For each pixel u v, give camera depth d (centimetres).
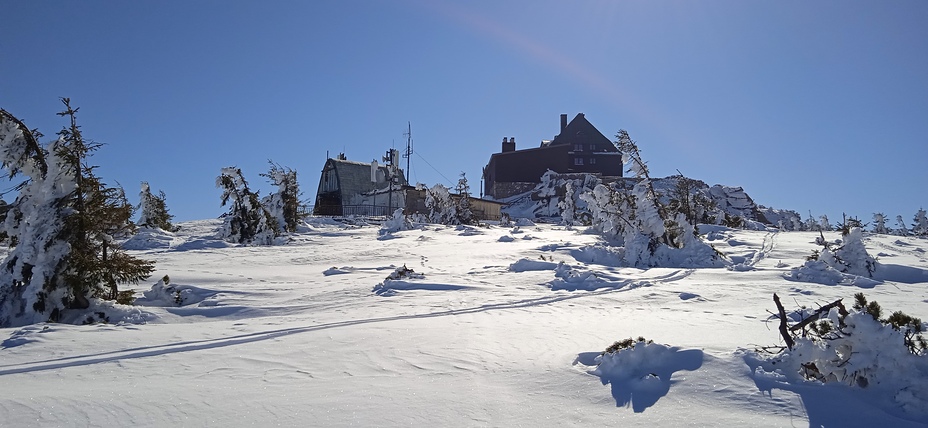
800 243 2338
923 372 473
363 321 931
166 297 1294
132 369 627
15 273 1159
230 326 916
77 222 1185
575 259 1986
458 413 473
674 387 508
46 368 639
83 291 1172
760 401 470
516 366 611
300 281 1516
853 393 480
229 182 2853
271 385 555
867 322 499
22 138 1220
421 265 1877
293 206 3422
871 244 2300
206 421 455
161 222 3438
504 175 7044
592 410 476
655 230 1966
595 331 803
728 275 1552
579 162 7256
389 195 5269
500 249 2308
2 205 1316
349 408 484
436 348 705
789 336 551
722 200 5891
